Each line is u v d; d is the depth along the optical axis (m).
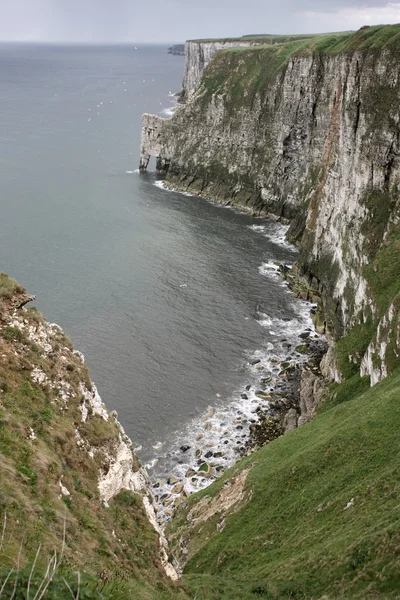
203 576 37.03
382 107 80.25
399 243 72.75
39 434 25.36
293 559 35.06
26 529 18.58
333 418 54.03
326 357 75.75
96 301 93.00
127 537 26.02
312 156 132.62
